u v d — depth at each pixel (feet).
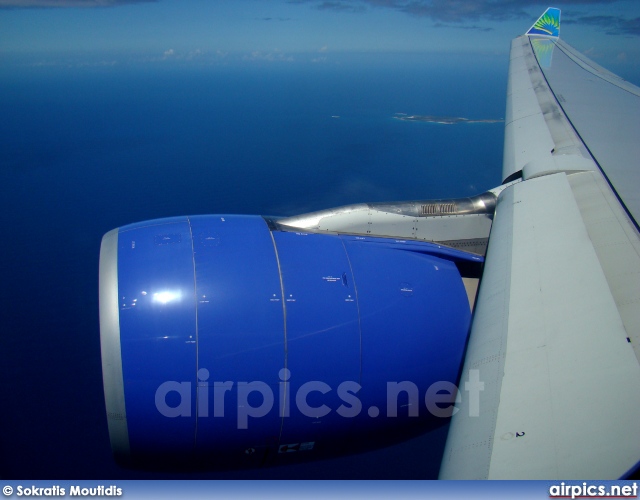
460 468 9.12
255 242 17.85
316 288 17.15
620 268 14.42
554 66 48.44
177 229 18.04
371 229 21.24
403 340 17.44
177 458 16.52
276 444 16.70
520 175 24.44
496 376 11.01
